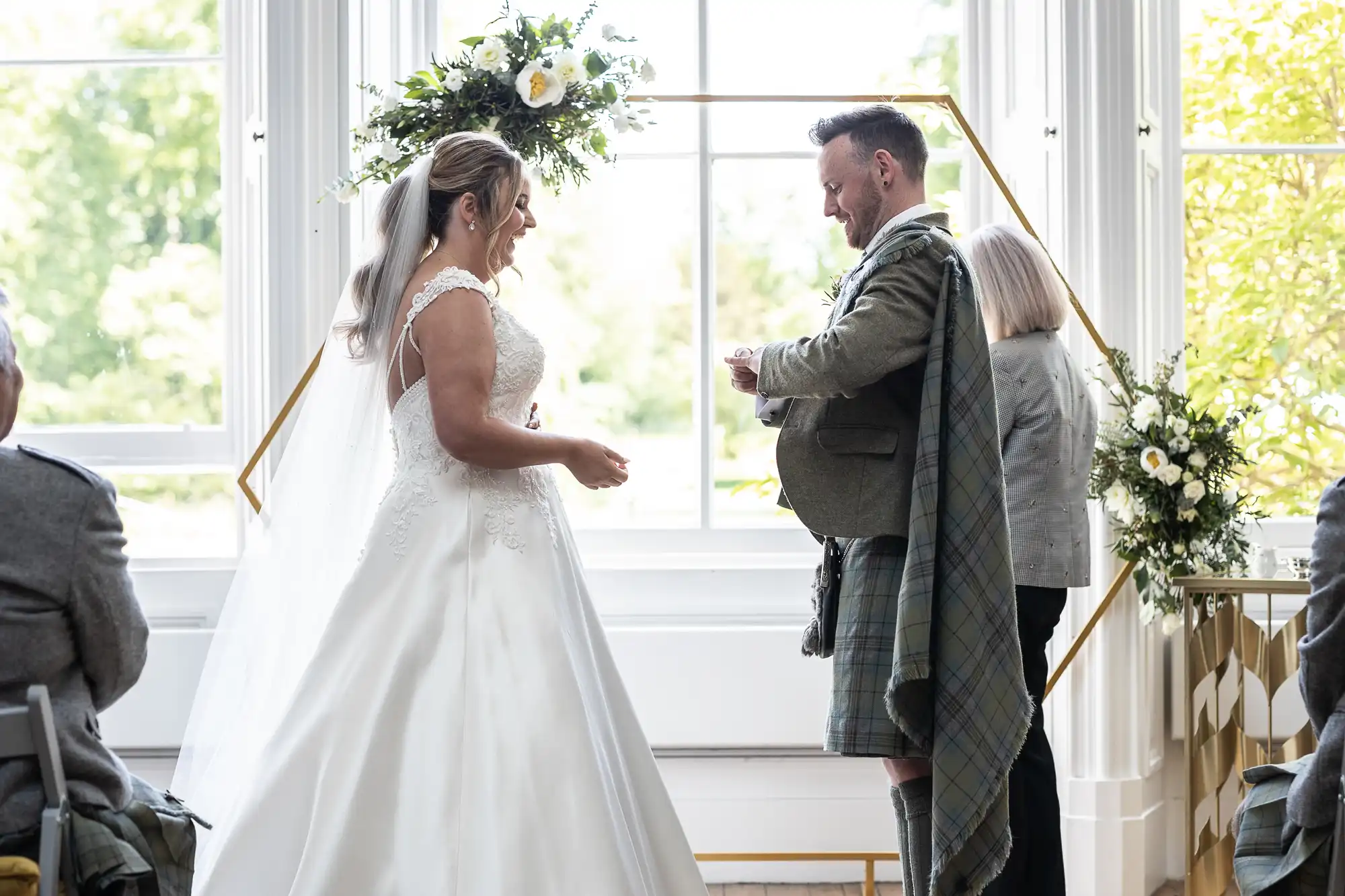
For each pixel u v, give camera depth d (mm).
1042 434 3004
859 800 3650
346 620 2381
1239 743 3355
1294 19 3854
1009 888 2955
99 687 1978
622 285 3914
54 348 3768
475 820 2197
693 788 3658
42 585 1864
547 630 2344
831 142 2691
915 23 3951
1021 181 3801
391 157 2959
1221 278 3865
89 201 3770
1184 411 3400
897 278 2480
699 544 3904
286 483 2725
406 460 2486
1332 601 2049
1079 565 3043
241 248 3742
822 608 2705
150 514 3748
